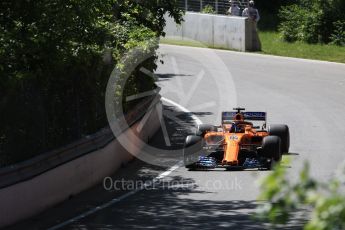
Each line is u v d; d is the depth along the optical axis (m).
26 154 47.91
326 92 103.12
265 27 179.38
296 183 15.27
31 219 45.69
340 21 156.12
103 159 57.25
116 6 75.88
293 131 76.75
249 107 92.94
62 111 53.59
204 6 173.12
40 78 50.41
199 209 46.97
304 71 123.75
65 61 52.75
